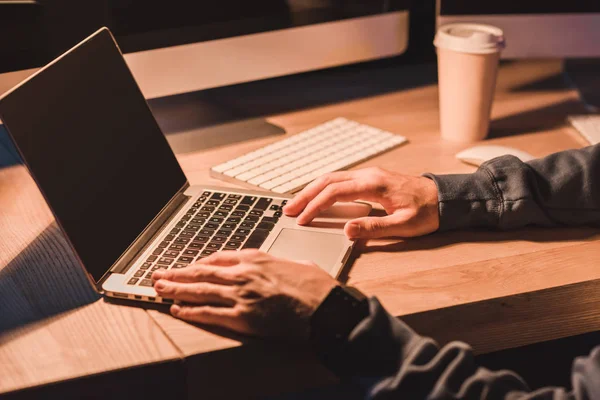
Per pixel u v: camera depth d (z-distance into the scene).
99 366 0.61
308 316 0.64
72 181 0.71
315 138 1.05
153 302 0.69
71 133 0.73
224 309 0.65
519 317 0.73
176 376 0.63
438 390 0.61
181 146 1.04
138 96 0.87
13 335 0.65
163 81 1.03
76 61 0.78
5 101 0.65
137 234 0.77
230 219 0.82
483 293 0.71
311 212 0.81
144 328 0.66
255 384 0.66
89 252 0.70
